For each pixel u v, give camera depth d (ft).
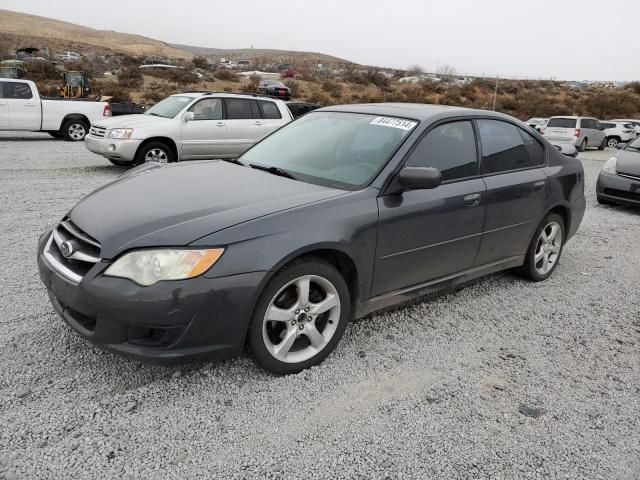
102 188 12.10
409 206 11.58
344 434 8.77
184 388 9.74
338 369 10.71
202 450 8.21
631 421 9.59
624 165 29.17
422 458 8.32
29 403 9.03
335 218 10.37
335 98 162.91
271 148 14.24
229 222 9.39
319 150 13.09
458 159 13.04
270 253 9.39
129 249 8.91
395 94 177.78
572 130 73.61
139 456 8.00
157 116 35.42
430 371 10.90
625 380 11.00
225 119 35.99
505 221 14.15
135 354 8.83
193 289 8.80
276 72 244.42
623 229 24.86
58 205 23.30
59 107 51.31
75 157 40.32
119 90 116.06
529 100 166.81
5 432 8.29
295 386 10.02
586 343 12.59
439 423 9.20
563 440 8.96
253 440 8.50
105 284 8.77
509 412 9.64
